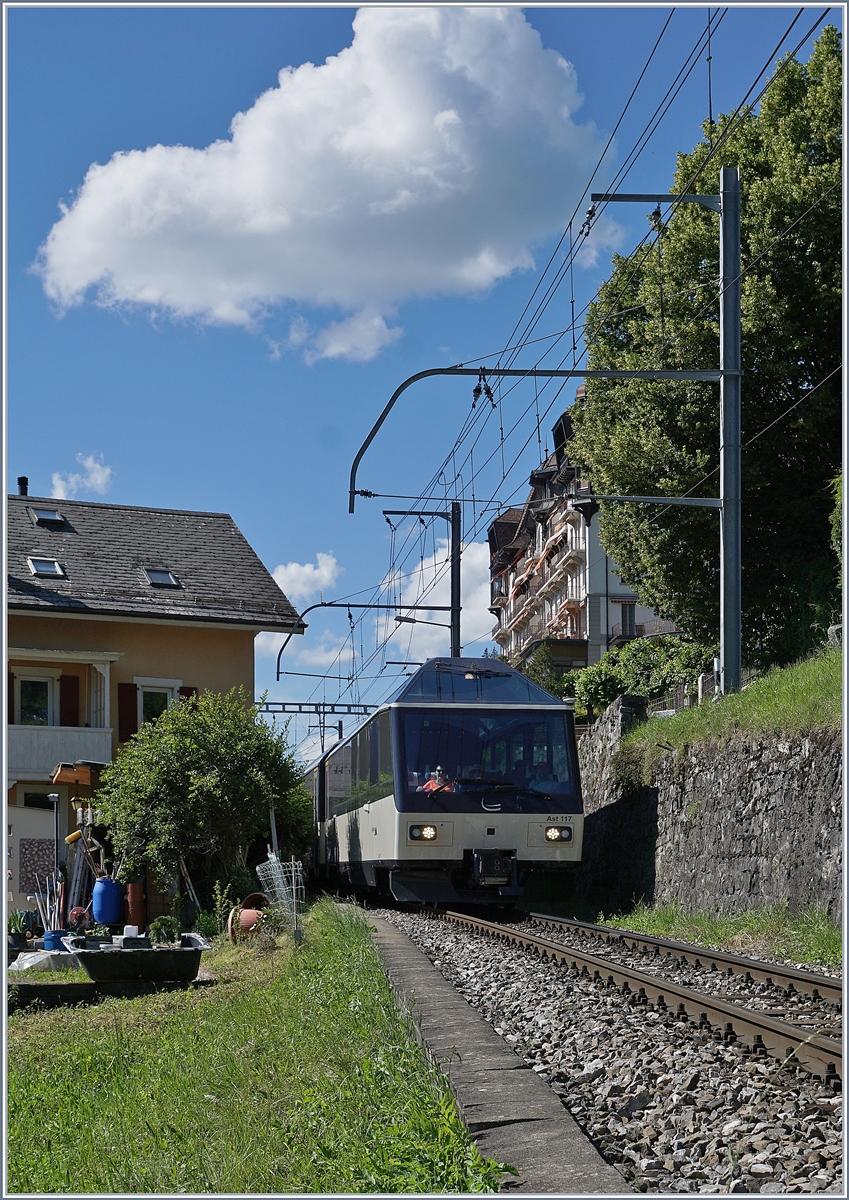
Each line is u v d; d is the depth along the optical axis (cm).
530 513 7331
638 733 2077
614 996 874
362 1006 847
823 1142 467
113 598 3020
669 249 2697
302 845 2631
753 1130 491
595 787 2277
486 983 998
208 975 1498
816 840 1291
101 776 2405
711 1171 459
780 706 1490
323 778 2842
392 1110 556
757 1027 652
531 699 1831
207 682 3050
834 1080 552
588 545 6259
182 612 3028
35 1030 1238
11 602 2852
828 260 2494
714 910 1545
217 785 2302
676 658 3681
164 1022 1185
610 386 2947
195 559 3328
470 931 1451
